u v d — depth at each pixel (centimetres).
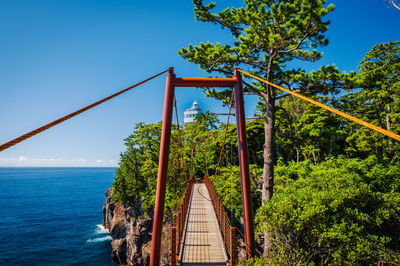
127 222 3272
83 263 3016
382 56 2570
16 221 5109
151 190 3094
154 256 587
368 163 1327
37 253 3309
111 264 3014
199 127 4006
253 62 1305
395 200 845
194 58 1291
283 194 951
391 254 733
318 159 2348
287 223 802
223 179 2333
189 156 3697
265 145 1290
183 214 1088
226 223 895
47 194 9638
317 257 899
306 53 1151
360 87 1035
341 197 819
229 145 2988
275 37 998
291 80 1186
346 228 770
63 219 5294
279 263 719
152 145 3628
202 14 1320
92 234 4175
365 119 2259
